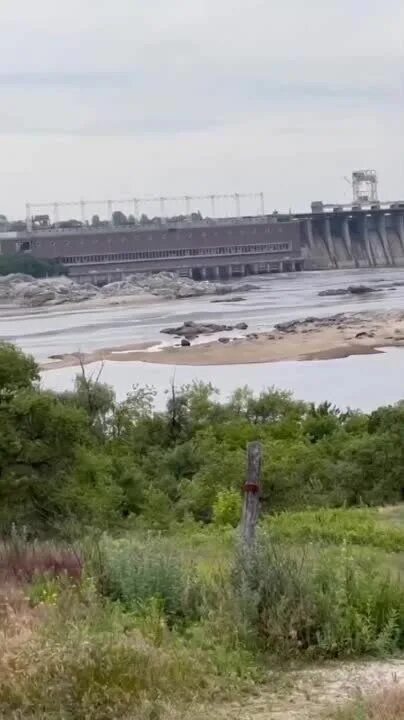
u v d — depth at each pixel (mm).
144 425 74000
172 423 75250
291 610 15156
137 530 42312
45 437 46656
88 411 72188
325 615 15234
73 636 13266
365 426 71062
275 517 39562
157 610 15742
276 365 164000
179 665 13141
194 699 12242
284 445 65750
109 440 70812
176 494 59875
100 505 45750
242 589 15594
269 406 82375
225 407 81688
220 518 42406
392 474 57000
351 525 35281
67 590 16828
